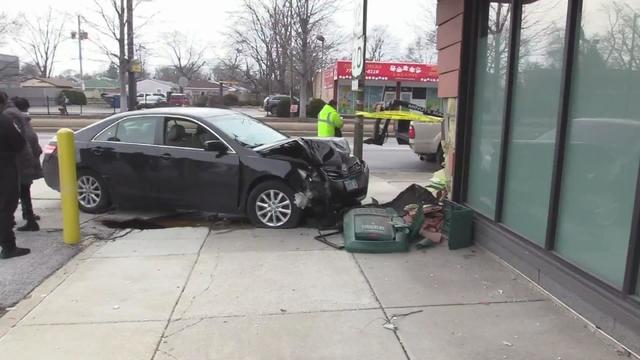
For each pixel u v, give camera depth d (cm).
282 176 677
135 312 430
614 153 387
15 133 545
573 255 433
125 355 363
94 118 2662
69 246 602
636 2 366
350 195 733
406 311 430
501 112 563
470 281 495
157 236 652
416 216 611
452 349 369
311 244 617
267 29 3772
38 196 918
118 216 778
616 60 385
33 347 374
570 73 433
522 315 421
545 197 475
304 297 460
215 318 419
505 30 557
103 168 757
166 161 725
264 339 385
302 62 2938
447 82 682
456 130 653
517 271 509
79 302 450
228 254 579
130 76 2444
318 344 378
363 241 580
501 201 553
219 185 704
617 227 383
